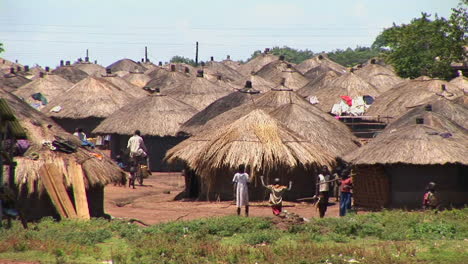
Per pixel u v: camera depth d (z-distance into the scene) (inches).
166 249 1796.3
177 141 4963.1
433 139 2888.8
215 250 1787.6
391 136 2992.1
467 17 6968.5
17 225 2182.6
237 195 2559.1
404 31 7406.5
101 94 6072.8
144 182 4138.8
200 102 6127.0
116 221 2363.4
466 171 2908.5
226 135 3213.6
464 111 4067.4
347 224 2150.6
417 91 5580.7
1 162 2140.7
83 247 1829.5
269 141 3157.0
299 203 3152.1
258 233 2046.0
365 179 3043.8
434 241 1979.6
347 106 5930.1
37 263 1658.5
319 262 1678.2
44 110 6072.8
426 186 2901.1
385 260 1674.5
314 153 3196.4
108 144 5866.1
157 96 5191.9
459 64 7357.3
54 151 2549.2
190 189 3405.5
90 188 2564.0
